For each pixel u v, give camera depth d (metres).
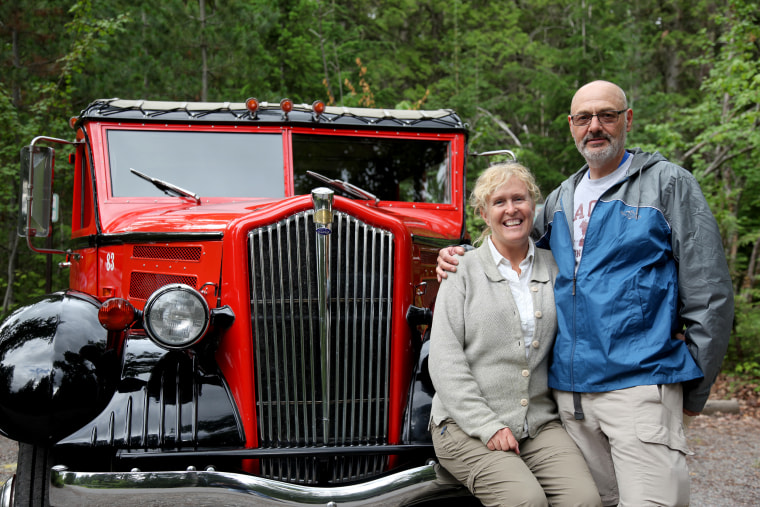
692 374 2.55
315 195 2.90
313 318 2.95
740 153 10.56
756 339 9.37
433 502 3.07
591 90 2.87
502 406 2.66
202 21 14.03
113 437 2.76
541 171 15.15
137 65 13.11
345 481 2.95
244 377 2.93
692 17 21.16
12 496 3.06
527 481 2.45
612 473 2.74
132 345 3.07
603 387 2.61
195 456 2.78
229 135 4.07
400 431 3.02
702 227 2.61
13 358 2.84
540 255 2.90
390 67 21.98
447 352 2.67
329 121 4.21
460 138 4.46
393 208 4.22
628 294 2.60
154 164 3.92
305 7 17.94
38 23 12.38
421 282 3.43
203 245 3.21
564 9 23.55
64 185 11.94
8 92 11.23
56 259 12.80
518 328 2.71
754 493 4.75
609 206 2.75
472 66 18.78
